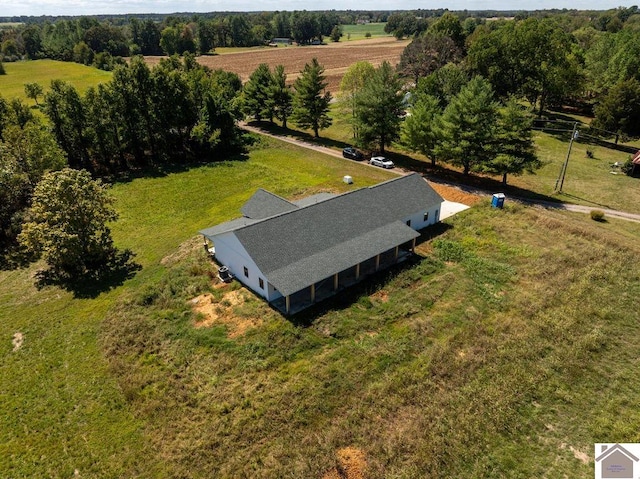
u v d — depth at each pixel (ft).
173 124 194.90
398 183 124.98
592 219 130.11
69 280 106.52
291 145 217.77
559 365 74.08
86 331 87.35
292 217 102.37
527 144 148.15
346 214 109.19
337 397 69.36
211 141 194.70
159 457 61.00
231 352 79.25
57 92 171.83
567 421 64.44
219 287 99.71
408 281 99.50
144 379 73.67
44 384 74.38
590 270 101.30
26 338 86.07
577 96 268.41
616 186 158.71
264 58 518.78
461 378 71.51
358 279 100.89
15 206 127.34
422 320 86.84
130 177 174.70
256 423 65.10
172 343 82.58
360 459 59.21
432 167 179.83
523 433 62.75
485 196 147.74
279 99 246.06
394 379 71.77
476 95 152.56
